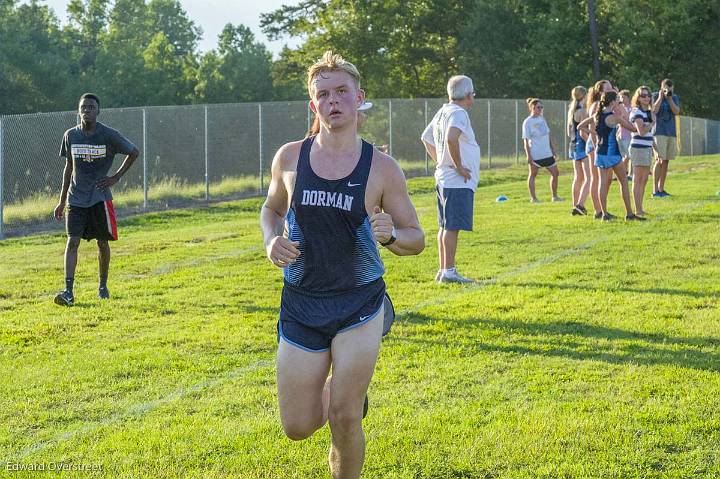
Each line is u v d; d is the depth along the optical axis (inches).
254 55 2608.3
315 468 240.2
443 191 491.2
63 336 385.4
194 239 717.3
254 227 797.2
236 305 450.0
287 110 1272.1
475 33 2369.6
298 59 2625.5
